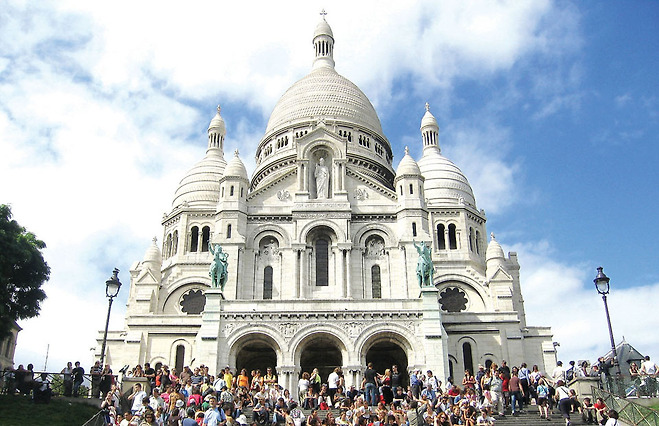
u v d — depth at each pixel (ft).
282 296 211.82
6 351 262.26
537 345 238.48
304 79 323.98
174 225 269.44
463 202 272.72
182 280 251.19
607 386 138.21
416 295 209.26
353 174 231.09
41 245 170.60
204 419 104.68
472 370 227.81
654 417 117.39
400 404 140.15
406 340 183.62
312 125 290.35
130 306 273.33
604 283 145.48
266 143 304.09
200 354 180.96
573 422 131.03
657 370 137.90
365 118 302.86
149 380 145.48
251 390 152.35
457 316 234.38
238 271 213.66
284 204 226.99
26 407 132.98
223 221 219.61
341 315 185.78
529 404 151.02
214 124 308.60
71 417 132.57
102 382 142.20
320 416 144.97
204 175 282.15
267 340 186.09
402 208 221.66
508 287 248.32
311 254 218.18
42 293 167.53
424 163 293.23
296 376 180.96
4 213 164.04
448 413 128.26
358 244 220.43
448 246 265.34
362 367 180.45
